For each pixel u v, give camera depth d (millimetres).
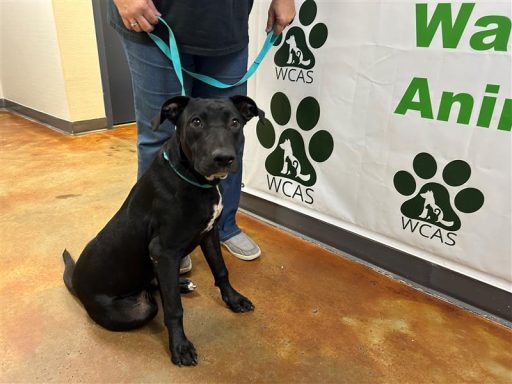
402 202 1892
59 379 1359
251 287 1895
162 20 1535
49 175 3201
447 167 1702
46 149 3906
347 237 2176
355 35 1830
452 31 1553
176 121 1459
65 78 4262
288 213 2443
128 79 4863
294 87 2141
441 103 1650
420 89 1693
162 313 1716
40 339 1528
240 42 1746
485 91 1532
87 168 3369
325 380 1386
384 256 2049
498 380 1406
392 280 1989
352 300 1821
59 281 1879
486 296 1741
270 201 2518
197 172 1382
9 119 5289
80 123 4512
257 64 1788
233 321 1662
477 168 1624
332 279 1979
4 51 5438
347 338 1582
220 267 1688
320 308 1758
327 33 1921
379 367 1447
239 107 1512
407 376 1411
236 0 1641
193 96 1987
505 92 1488
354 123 1953
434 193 1771
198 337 1567
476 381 1399
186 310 1722
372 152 1927
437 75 1633
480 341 1592
